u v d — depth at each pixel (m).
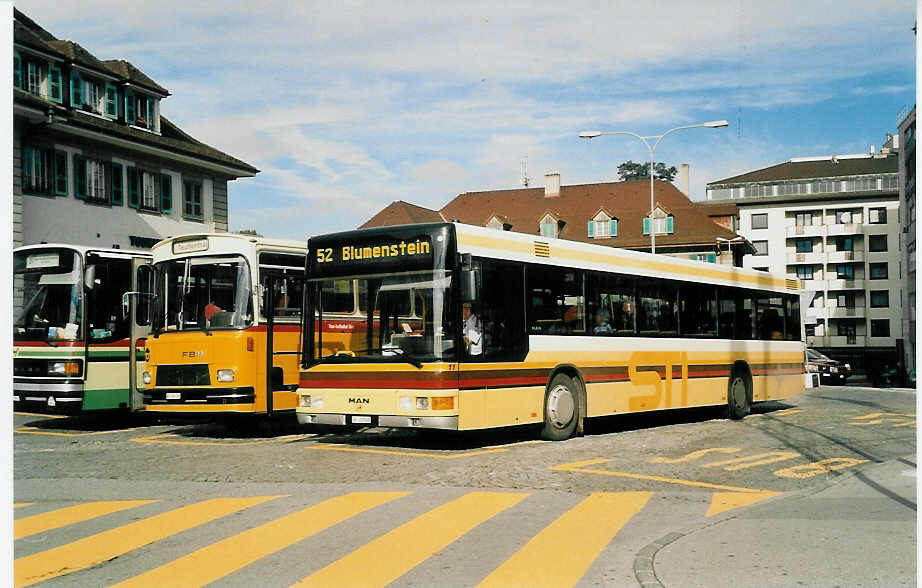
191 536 8.01
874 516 8.42
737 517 8.45
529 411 14.42
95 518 8.88
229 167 40.47
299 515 8.77
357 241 13.91
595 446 14.32
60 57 33.53
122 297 17.83
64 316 17.17
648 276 17.59
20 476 11.54
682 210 74.00
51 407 17.06
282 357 16.08
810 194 103.19
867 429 17.38
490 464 12.15
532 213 78.31
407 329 13.32
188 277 16.06
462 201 81.06
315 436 16.27
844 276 102.50
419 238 13.40
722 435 16.20
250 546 7.58
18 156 30.69
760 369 21.06
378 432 16.81
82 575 6.81
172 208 38.00
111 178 34.81
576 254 15.80
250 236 15.80
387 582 6.48
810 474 11.49
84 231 33.47
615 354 16.47
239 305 15.59
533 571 6.74
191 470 11.91
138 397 17.80
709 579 6.39
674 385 18.08
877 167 104.88
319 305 14.12
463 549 7.43
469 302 13.26
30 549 7.63
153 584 6.52
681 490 10.24
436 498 9.59
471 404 13.23
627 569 6.79
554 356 14.99
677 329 18.31
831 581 6.30
